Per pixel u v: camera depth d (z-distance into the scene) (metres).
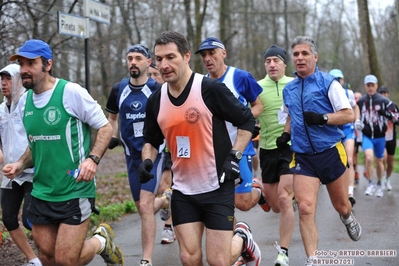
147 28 38.69
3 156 8.83
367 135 17.09
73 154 6.86
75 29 12.01
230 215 6.51
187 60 6.37
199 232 6.62
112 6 31.66
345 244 10.26
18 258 9.66
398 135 44.78
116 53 33.56
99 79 38.50
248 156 9.48
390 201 15.60
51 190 6.84
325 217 13.19
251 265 7.88
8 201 8.59
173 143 6.56
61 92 6.81
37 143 6.88
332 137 8.19
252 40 54.31
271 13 45.88
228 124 8.73
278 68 10.06
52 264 7.17
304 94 8.28
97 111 6.99
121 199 17.16
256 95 9.45
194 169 6.48
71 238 6.76
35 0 17.53
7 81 8.46
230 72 9.31
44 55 6.77
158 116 6.55
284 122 9.82
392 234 11.02
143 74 9.54
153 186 9.28
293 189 8.67
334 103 8.08
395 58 66.69
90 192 7.00
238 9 45.88
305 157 8.25
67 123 6.80
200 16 36.88
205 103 6.32
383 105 16.77
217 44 9.18
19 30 15.75
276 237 11.22
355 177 19.77
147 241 9.05
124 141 9.68
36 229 7.00
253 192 10.32
